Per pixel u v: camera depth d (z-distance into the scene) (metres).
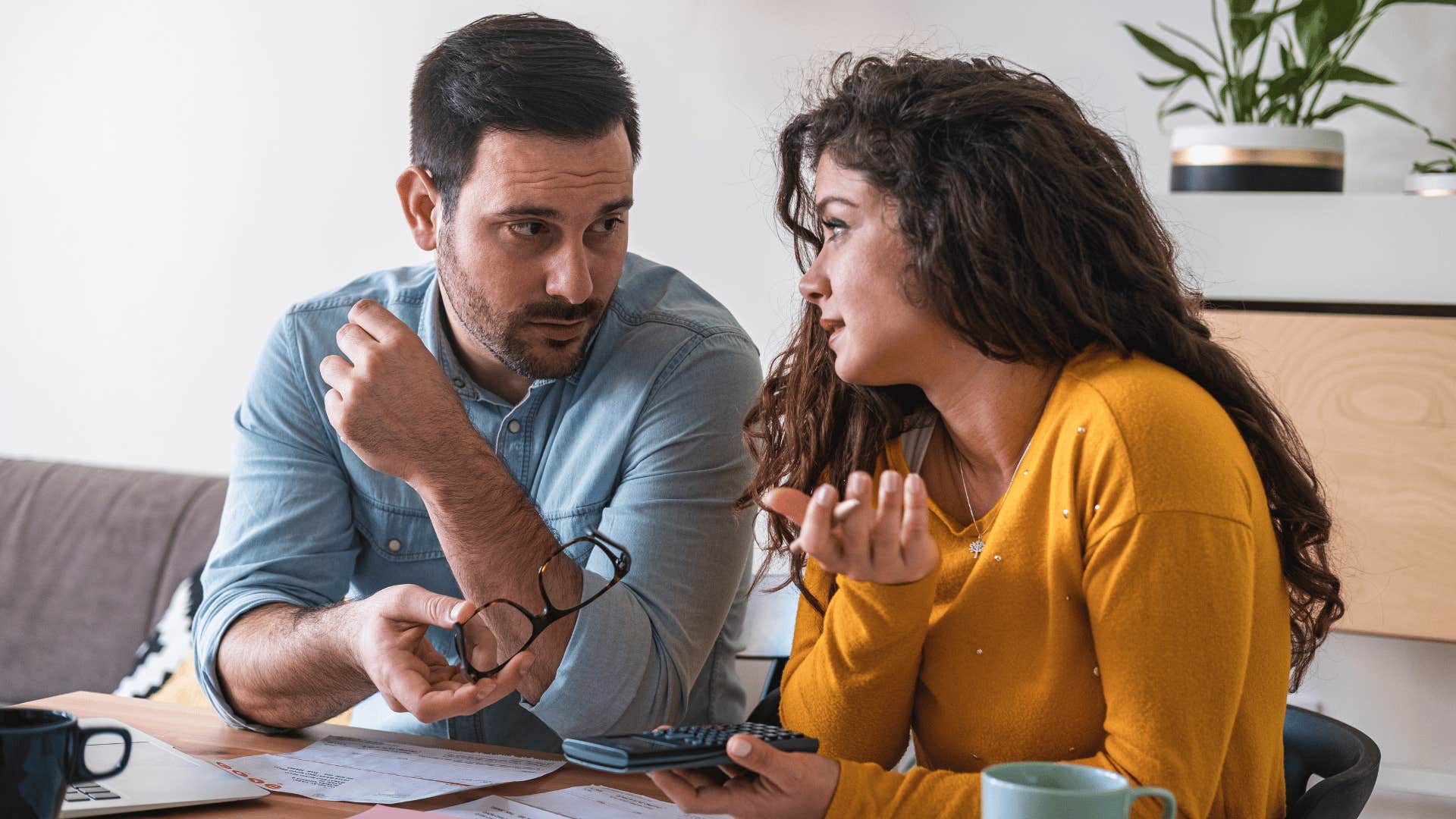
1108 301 0.92
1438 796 1.93
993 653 0.93
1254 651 0.89
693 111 2.26
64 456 2.75
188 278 2.64
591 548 1.38
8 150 2.75
